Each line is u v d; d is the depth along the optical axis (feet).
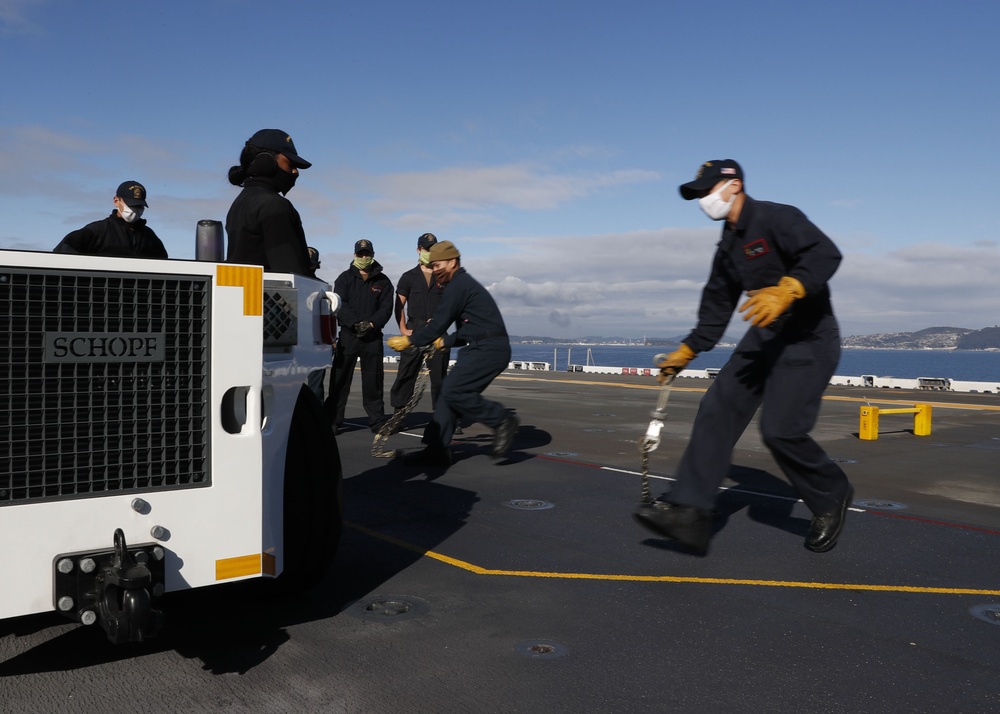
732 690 8.68
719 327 13.15
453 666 9.20
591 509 17.76
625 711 8.14
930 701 8.48
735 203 12.15
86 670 8.92
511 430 22.08
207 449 8.39
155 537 8.07
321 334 10.08
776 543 15.10
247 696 8.32
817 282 11.10
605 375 80.74
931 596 12.10
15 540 7.34
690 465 12.94
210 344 8.34
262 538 8.86
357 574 12.84
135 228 15.65
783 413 12.73
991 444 29.91
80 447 7.74
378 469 22.56
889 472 23.72
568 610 11.22
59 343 7.57
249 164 12.19
